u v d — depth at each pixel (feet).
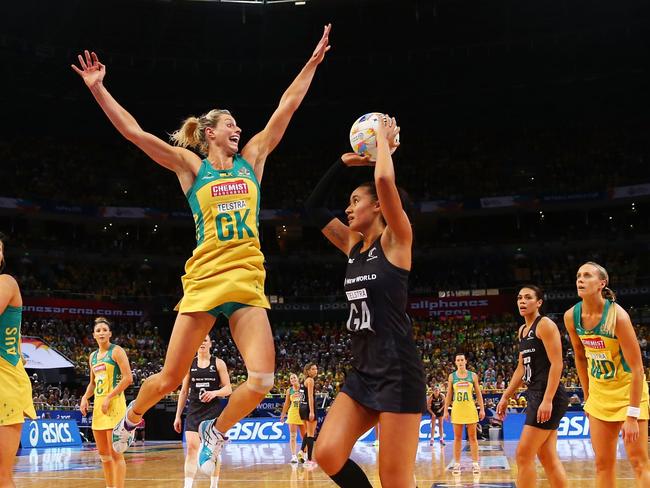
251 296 14.49
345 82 134.41
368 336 13.14
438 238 140.46
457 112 141.28
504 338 114.32
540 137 140.56
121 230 137.28
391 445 12.66
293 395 51.19
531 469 20.88
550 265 130.93
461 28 124.26
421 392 12.99
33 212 120.26
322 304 129.80
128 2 113.50
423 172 140.05
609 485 19.27
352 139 14.83
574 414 78.07
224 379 28.32
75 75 123.95
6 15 111.55
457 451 39.91
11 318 15.65
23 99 126.41
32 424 72.49
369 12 121.08
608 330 18.65
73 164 132.77
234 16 120.57
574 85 132.67
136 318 124.67
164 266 136.67
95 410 25.85
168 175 137.28
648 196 121.39
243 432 82.17
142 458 57.62
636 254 128.47
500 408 24.53
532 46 126.41
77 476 40.27
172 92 132.46
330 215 15.29
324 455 12.87
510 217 139.74
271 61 129.59
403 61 130.11
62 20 114.52
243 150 16.10
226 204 14.80
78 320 118.42
